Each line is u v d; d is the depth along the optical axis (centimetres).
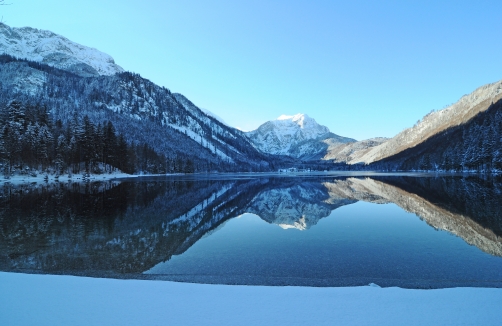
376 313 653
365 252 1539
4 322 595
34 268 1270
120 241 1794
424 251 1553
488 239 1816
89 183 6681
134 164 11300
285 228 2228
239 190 5831
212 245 1708
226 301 730
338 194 4962
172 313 651
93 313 647
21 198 3875
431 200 3784
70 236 1914
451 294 784
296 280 1109
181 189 5691
